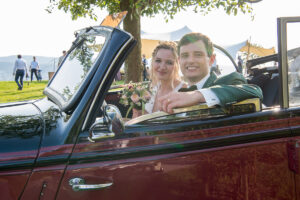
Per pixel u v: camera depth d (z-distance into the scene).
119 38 1.57
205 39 1.93
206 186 1.59
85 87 1.56
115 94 2.54
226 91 1.75
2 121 1.70
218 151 1.61
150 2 4.16
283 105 1.74
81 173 1.48
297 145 1.65
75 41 2.16
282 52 1.73
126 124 1.65
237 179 1.62
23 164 1.43
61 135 1.52
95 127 1.53
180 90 1.98
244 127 1.66
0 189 1.40
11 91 11.33
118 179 1.50
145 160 1.54
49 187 1.44
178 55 1.97
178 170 1.56
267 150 1.66
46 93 2.10
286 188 1.67
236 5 4.15
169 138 1.59
